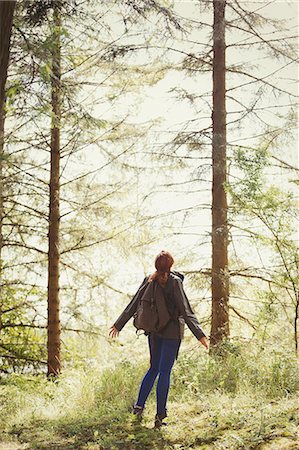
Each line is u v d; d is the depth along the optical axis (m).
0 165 7.15
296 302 9.45
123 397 7.34
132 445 5.65
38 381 10.44
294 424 5.49
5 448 5.79
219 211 10.93
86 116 8.16
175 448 5.43
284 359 7.63
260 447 5.07
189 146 11.26
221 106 11.27
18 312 13.67
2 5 5.48
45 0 7.65
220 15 11.20
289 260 9.39
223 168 10.86
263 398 6.71
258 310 10.47
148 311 6.06
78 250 13.19
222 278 10.65
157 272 6.09
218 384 7.48
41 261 12.98
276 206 9.05
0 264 12.61
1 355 13.63
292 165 10.95
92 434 6.17
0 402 7.91
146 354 10.48
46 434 6.21
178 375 7.73
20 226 12.81
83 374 8.48
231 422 5.87
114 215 12.79
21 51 7.30
